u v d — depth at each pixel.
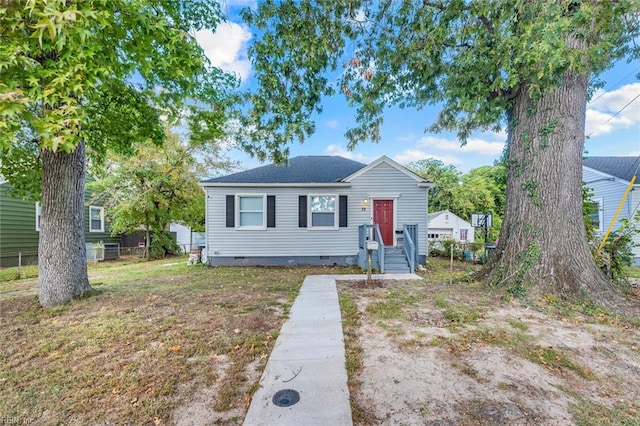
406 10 5.89
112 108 6.23
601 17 3.90
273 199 10.93
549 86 4.57
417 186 11.10
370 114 7.48
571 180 5.10
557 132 5.13
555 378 2.79
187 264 11.42
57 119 2.77
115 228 14.18
